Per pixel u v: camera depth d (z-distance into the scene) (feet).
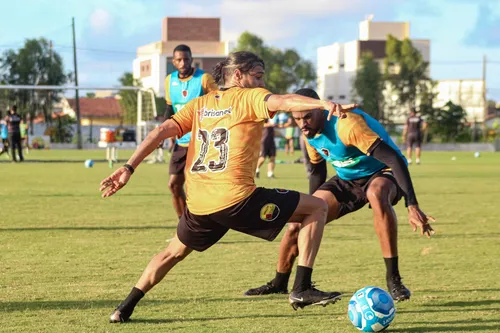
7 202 63.77
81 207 60.13
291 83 338.75
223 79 23.32
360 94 318.45
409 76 310.86
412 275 32.27
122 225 48.85
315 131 27.04
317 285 29.66
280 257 27.84
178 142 42.75
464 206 63.36
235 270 32.86
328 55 414.41
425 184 89.15
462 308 25.70
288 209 22.17
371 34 434.71
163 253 23.36
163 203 63.77
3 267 33.14
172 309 25.25
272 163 96.22
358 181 28.71
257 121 21.91
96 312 24.64
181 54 43.80
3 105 219.00
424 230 24.21
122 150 216.54
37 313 24.41
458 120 302.45
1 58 280.51
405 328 22.84
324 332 22.18
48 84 282.36
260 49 335.88
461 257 37.24
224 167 21.74
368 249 39.32
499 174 109.81
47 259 35.40
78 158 158.51
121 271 32.35
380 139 25.53
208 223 22.22
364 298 22.27
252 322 23.43
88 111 380.37
